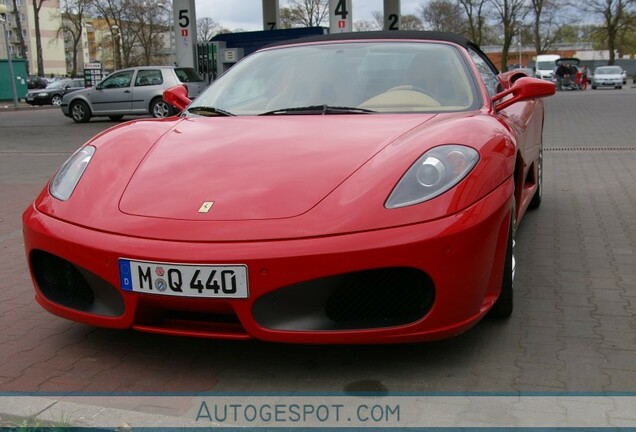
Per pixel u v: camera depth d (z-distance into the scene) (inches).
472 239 97.0
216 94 151.2
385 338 96.1
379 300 97.5
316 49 157.9
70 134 617.3
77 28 2628.0
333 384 101.0
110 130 131.0
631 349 111.7
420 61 146.6
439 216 96.0
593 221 210.1
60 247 104.8
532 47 2940.5
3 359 112.7
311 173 104.5
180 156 115.2
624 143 420.2
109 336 122.0
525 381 100.4
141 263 96.8
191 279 94.7
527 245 182.2
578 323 123.9
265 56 160.6
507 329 121.0
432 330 97.0
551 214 221.6
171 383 102.7
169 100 163.0
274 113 136.0
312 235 94.1
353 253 92.6
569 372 103.2
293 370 106.0
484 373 103.3
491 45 3011.8
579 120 608.4
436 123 116.6
